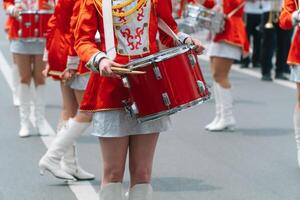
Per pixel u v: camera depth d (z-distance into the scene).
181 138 14.69
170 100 7.56
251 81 22.17
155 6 7.91
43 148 13.70
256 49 24.73
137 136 7.91
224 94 15.39
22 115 14.70
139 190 7.99
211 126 15.48
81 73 10.57
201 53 8.12
